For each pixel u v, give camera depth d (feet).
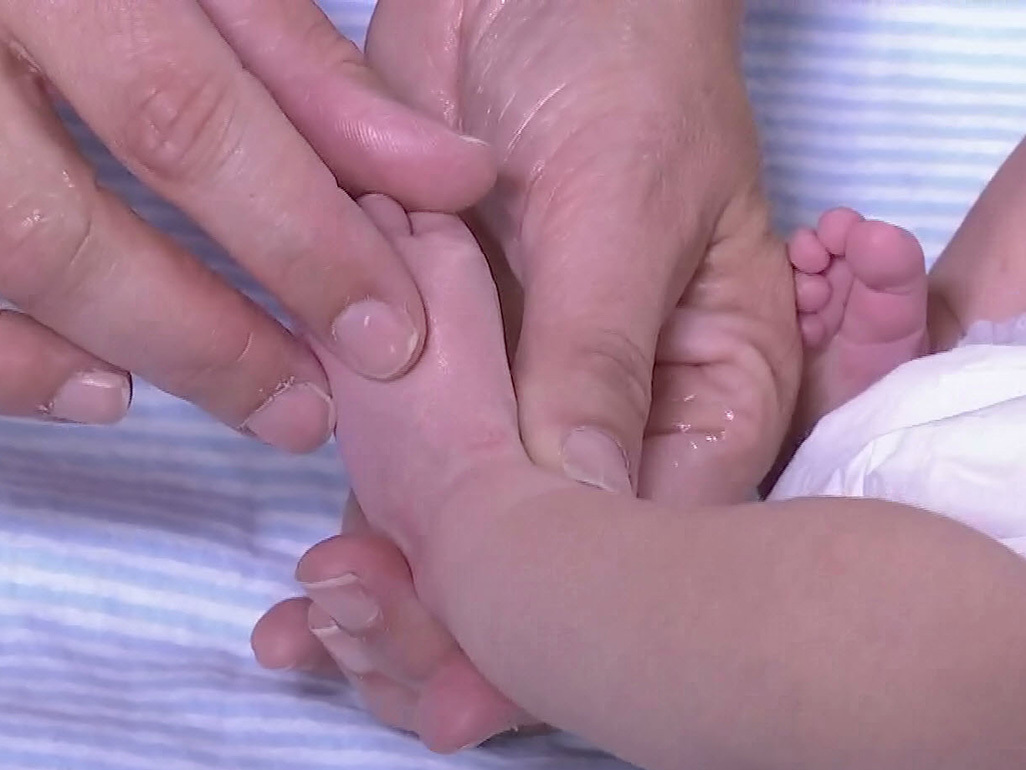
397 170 1.80
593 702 1.27
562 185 2.04
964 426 1.62
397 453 1.69
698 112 2.16
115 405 1.81
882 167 2.90
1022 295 2.46
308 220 1.64
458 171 1.80
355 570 1.72
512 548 1.42
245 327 1.73
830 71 2.93
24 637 2.06
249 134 1.61
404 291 1.70
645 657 1.22
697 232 2.15
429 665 1.77
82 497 2.22
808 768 1.14
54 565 2.13
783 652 1.13
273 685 2.06
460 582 1.48
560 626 1.30
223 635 2.17
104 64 1.57
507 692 1.43
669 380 2.27
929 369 1.95
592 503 1.43
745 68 2.88
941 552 1.13
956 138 2.92
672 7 2.17
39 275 1.62
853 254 2.28
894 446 1.72
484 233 2.14
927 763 1.09
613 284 1.92
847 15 2.95
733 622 1.17
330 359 1.78
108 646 2.10
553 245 1.99
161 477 2.32
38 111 1.62
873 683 1.09
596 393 1.76
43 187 1.58
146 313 1.67
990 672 1.07
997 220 2.50
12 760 1.81
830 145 2.91
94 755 1.83
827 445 2.02
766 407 2.27
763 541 1.21
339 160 1.82
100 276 1.63
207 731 1.94
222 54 1.61
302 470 2.35
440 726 1.67
